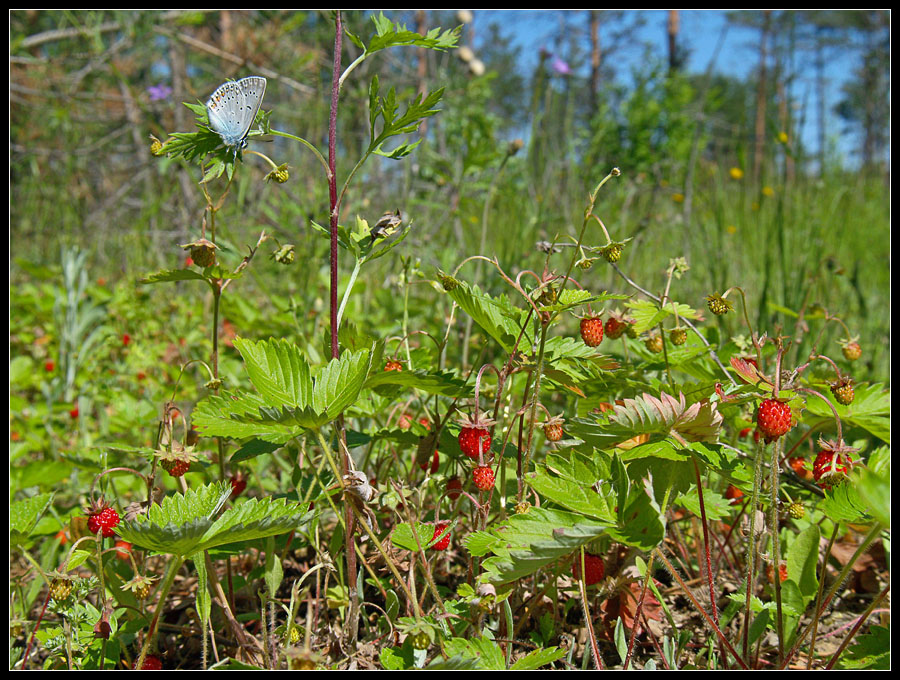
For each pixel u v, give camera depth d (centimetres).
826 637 36
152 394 69
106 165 168
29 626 37
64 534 43
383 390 37
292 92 135
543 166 100
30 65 137
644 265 102
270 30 126
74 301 77
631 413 29
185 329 92
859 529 38
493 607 31
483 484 31
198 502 31
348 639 33
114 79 141
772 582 38
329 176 34
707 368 43
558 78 107
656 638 36
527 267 72
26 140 143
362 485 31
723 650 32
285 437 35
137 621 34
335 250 34
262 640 33
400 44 33
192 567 44
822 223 102
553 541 26
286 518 28
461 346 64
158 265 113
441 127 94
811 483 43
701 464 31
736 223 113
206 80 146
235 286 101
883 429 36
